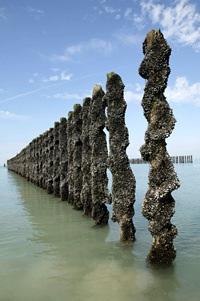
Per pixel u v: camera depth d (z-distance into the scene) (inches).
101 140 542.3
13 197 988.6
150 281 314.8
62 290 302.4
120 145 436.1
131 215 437.4
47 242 458.3
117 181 437.7
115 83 445.1
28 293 298.4
